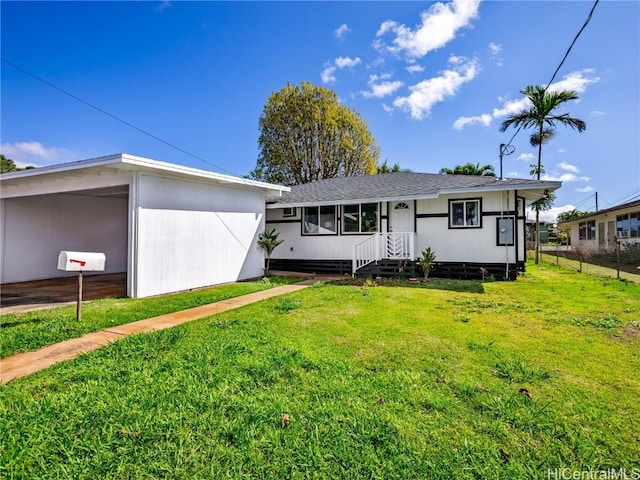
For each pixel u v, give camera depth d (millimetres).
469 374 3283
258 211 11883
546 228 40438
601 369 3402
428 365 3508
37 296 8195
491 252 11117
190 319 5574
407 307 6324
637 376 3240
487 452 2160
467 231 11461
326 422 2482
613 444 2236
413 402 2766
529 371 3314
